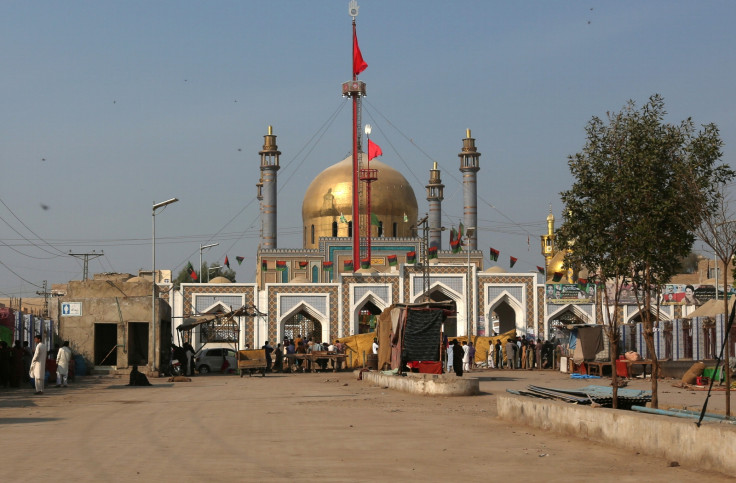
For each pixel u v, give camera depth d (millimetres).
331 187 67250
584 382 29328
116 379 33969
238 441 12148
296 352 46125
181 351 39281
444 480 8844
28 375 30344
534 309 52750
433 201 73688
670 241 13828
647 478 8961
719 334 28312
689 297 51062
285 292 52562
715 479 8797
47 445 11680
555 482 8758
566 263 14781
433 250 57656
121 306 37500
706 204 13500
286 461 10125
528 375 35719
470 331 52375
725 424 9445
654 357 13789
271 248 67875
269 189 69188
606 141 14367
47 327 38344
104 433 13281
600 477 9055
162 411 17828
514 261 56625
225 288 52562
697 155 13781
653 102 14258
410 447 11484
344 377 36281
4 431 13617
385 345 30891
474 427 14148
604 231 14281
